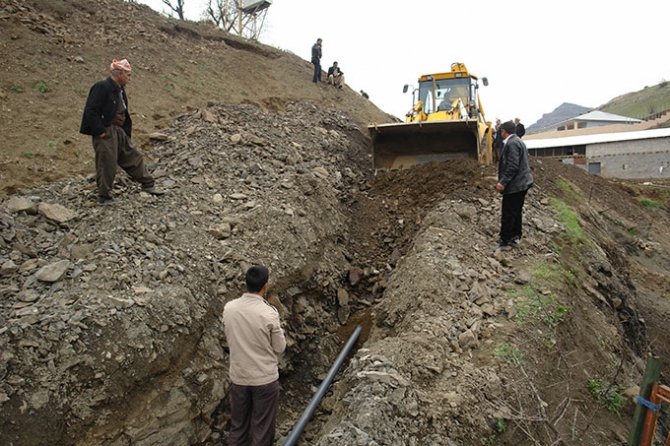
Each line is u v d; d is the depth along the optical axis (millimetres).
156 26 11938
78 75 8406
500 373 4320
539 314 5137
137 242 4957
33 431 3309
